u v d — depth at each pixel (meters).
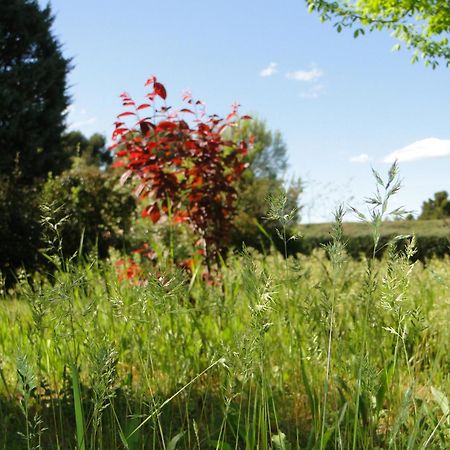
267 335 3.54
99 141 35.31
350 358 3.05
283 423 3.07
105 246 11.56
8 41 19.92
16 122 19.00
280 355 3.46
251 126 28.78
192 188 5.65
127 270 4.97
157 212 5.61
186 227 6.72
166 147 5.53
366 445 2.48
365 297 2.74
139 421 2.90
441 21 12.58
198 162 5.62
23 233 10.81
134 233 11.86
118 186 12.16
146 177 5.56
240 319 3.97
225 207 5.74
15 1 19.77
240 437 2.91
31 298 2.35
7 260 10.73
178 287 2.28
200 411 3.28
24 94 19.28
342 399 2.72
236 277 4.89
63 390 3.17
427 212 18.73
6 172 18.80
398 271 2.10
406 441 2.38
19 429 3.08
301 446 2.85
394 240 1.87
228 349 2.00
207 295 4.11
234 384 2.00
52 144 20.44
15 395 3.31
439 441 2.42
